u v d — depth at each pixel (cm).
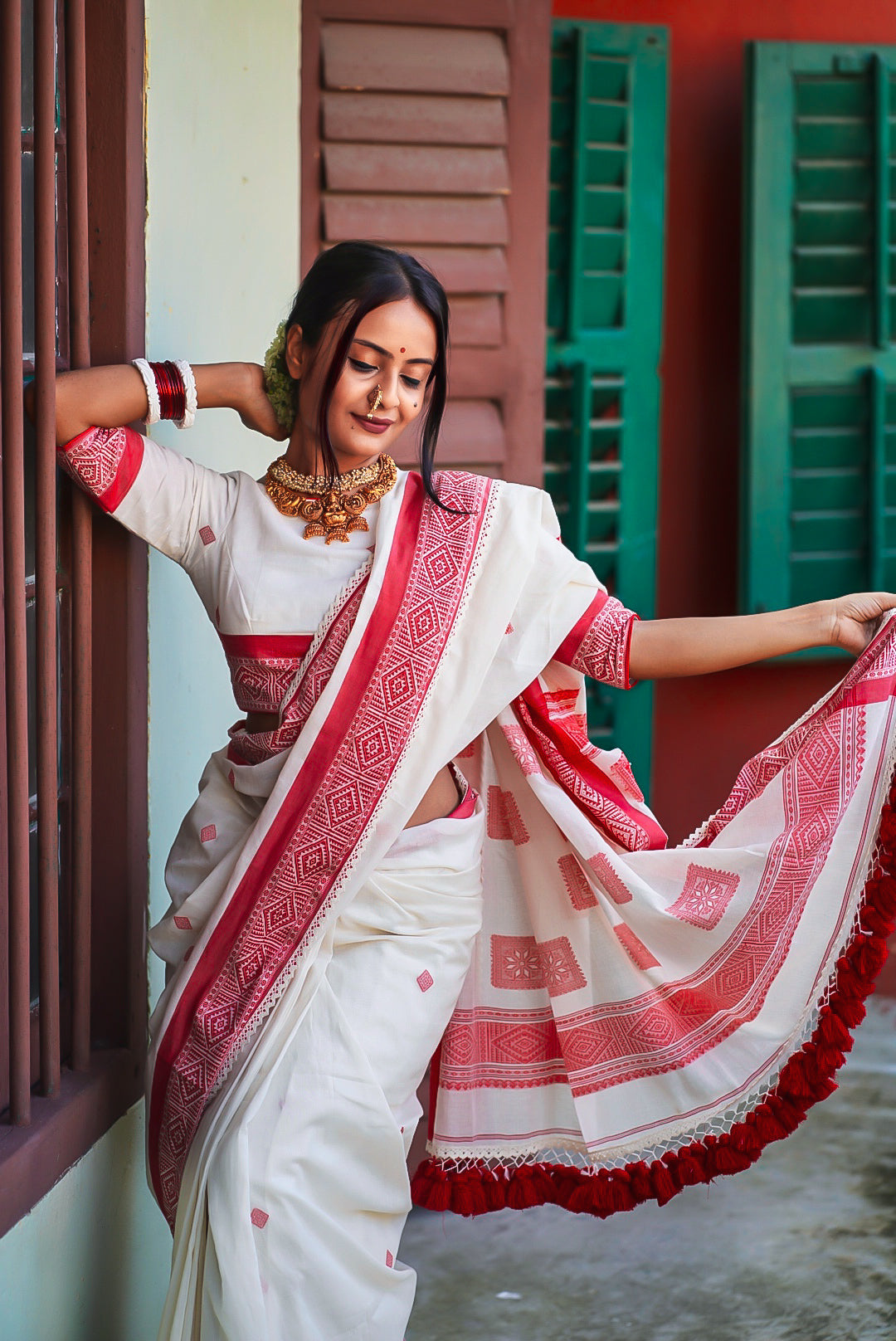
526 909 227
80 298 204
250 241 277
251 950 190
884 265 407
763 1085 213
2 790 190
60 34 204
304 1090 181
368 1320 182
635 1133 219
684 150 417
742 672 436
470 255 343
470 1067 227
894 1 420
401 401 192
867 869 207
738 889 214
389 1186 190
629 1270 283
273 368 204
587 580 204
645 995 218
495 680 200
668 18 409
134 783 222
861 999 206
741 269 421
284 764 193
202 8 247
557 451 413
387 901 195
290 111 290
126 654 218
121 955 224
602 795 219
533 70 341
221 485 201
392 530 195
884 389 412
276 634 193
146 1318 240
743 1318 266
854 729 210
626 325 409
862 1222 300
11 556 184
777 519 416
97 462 194
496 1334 261
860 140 402
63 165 206
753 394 409
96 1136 212
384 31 333
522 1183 225
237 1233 170
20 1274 188
